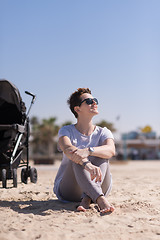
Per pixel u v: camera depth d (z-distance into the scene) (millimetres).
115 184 6066
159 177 8180
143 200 4090
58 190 3752
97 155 3256
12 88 5777
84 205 3312
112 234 2564
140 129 49688
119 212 3283
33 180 6098
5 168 5734
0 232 2598
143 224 2883
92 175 3084
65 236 2488
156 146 44031
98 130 3596
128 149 44875
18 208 3562
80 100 3484
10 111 6180
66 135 3436
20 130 5637
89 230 2670
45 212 3277
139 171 13289
